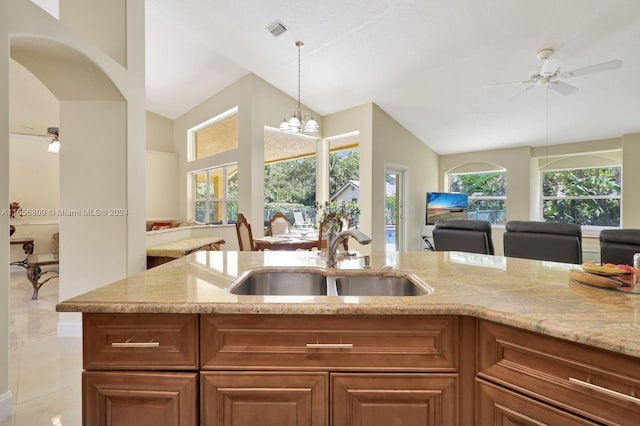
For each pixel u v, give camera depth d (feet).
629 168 17.16
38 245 18.75
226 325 3.08
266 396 3.07
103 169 8.27
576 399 2.49
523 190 20.38
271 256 6.30
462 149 21.99
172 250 9.91
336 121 18.45
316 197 19.39
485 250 11.31
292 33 11.70
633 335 2.35
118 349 3.09
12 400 5.50
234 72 16.07
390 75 13.83
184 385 3.06
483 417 3.01
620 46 10.31
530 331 2.73
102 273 8.27
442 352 3.07
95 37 8.20
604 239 8.81
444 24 10.27
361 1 9.79
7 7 5.27
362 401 3.06
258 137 16.31
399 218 19.70
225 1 10.67
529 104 14.90
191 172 21.81
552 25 9.70
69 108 8.22
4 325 5.38
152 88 18.11
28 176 18.48
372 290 4.96
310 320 3.08
